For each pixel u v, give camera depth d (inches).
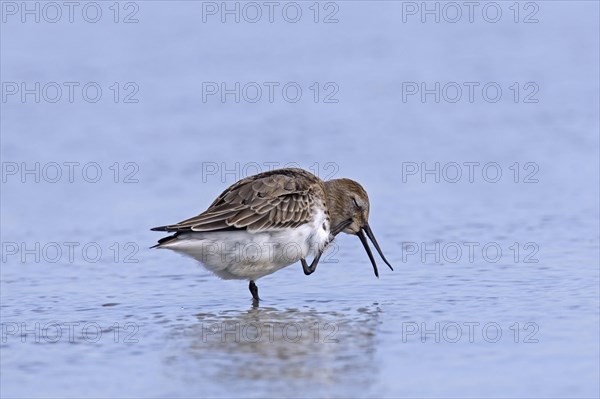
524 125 875.4
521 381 350.3
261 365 375.9
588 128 856.9
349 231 549.0
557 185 716.0
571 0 1261.1
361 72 1043.3
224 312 466.9
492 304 460.1
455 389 343.9
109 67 1047.6
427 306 462.3
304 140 847.1
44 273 548.7
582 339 399.5
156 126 891.4
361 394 340.5
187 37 1144.8
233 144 838.5
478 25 1189.1
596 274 507.8
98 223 661.9
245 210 487.2
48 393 347.3
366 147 826.2
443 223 634.8
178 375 364.8
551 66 1050.1
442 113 919.7
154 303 486.3
